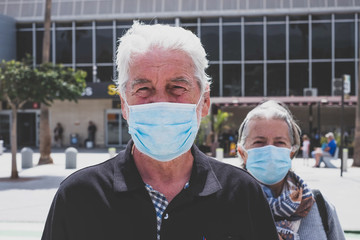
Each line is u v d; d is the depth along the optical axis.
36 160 18.62
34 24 29.25
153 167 1.72
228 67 27.77
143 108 1.64
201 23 27.92
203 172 1.69
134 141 1.71
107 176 1.64
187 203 1.61
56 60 29.03
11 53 28.97
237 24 27.70
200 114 1.78
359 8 26.45
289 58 27.38
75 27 28.84
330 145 15.74
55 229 1.61
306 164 16.98
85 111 28.11
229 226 1.62
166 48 1.61
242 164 2.94
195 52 1.66
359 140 16.41
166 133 1.62
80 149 26.12
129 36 1.67
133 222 1.56
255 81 27.62
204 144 21.67
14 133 12.49
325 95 27.06
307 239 2.33
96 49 28.80
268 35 27.53
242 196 1.68
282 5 27.23
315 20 27.14
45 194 9.86
